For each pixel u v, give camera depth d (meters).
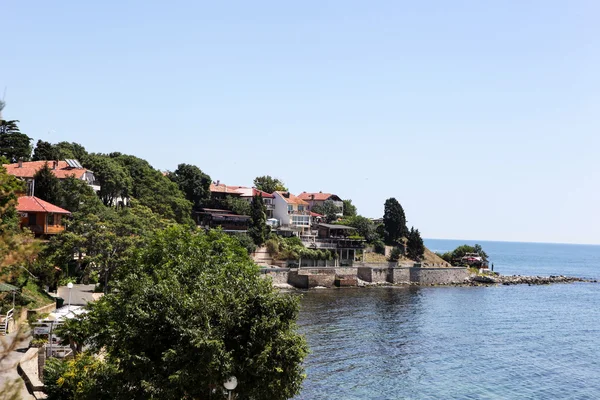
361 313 95.50
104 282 69.75
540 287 164.88
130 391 27.89
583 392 54.47
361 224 171.62
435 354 68.12
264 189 192.12
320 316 90.62
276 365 28.19
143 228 78.19
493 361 66.06
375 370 59.25
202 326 27.69
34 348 40.03
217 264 38.12
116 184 113.88
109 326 30.53
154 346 28.05
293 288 127.38
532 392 53.94
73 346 38.97
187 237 45.31
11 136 108.12
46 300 56.19
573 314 108.19
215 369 26.44
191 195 144.12
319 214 181.88
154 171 131.00
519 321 96.81
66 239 69.50
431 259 178.62
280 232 150.25
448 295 132.12
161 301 28.67
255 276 35.69
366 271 146.00
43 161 106.44
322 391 51.25
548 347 75.44
